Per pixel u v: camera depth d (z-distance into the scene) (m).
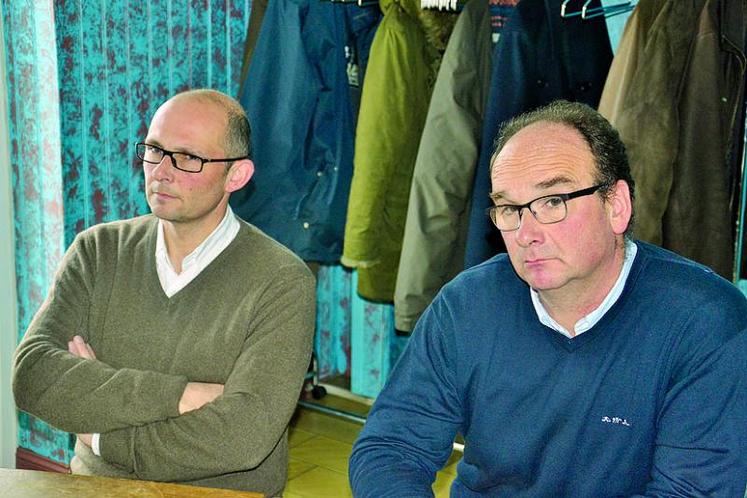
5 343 2.54
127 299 1.61
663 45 2.02
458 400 1.34
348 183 2.62
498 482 1.31
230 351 1.54
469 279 1.35
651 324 1.19
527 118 1.20
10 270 2.50
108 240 1.67
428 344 1.35
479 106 2.30
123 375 1.47
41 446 2.60
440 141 2.27
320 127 2.55
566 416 1.23
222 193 1.59
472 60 2.26
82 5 2.26
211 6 2.66
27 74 2.34
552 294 1.18
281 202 2.52
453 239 2.31
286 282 1.56
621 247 1.21
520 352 1.26
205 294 1.57
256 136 2.49
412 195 2.34
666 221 2.14
